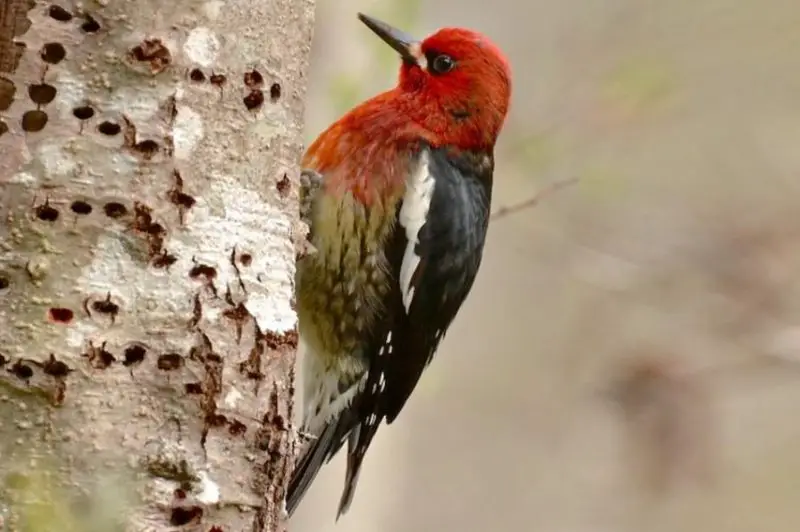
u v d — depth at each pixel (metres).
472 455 19.03
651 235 16.02
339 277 10.12
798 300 15.73
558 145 14.56
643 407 13.89
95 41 6.08
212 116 6.28
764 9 16.11
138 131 6.09
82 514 5.76
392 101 10.38
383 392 10.62
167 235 6.10
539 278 19.03
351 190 10.03
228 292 6.21
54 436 5.78
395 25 12.13
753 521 18.42
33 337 5.81
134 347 5.97
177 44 6.19
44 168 5.95
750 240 15.98
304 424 10.35
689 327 15.65
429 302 10.46
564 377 18.58
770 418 19.02
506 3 16.89
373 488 13.12
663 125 16.39
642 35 16.05
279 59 6.56
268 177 6.48
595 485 18.56
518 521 18.84
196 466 6.03
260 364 6.30
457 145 10.47
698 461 13.88
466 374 19.22
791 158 16.94
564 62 16.06
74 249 5.93
